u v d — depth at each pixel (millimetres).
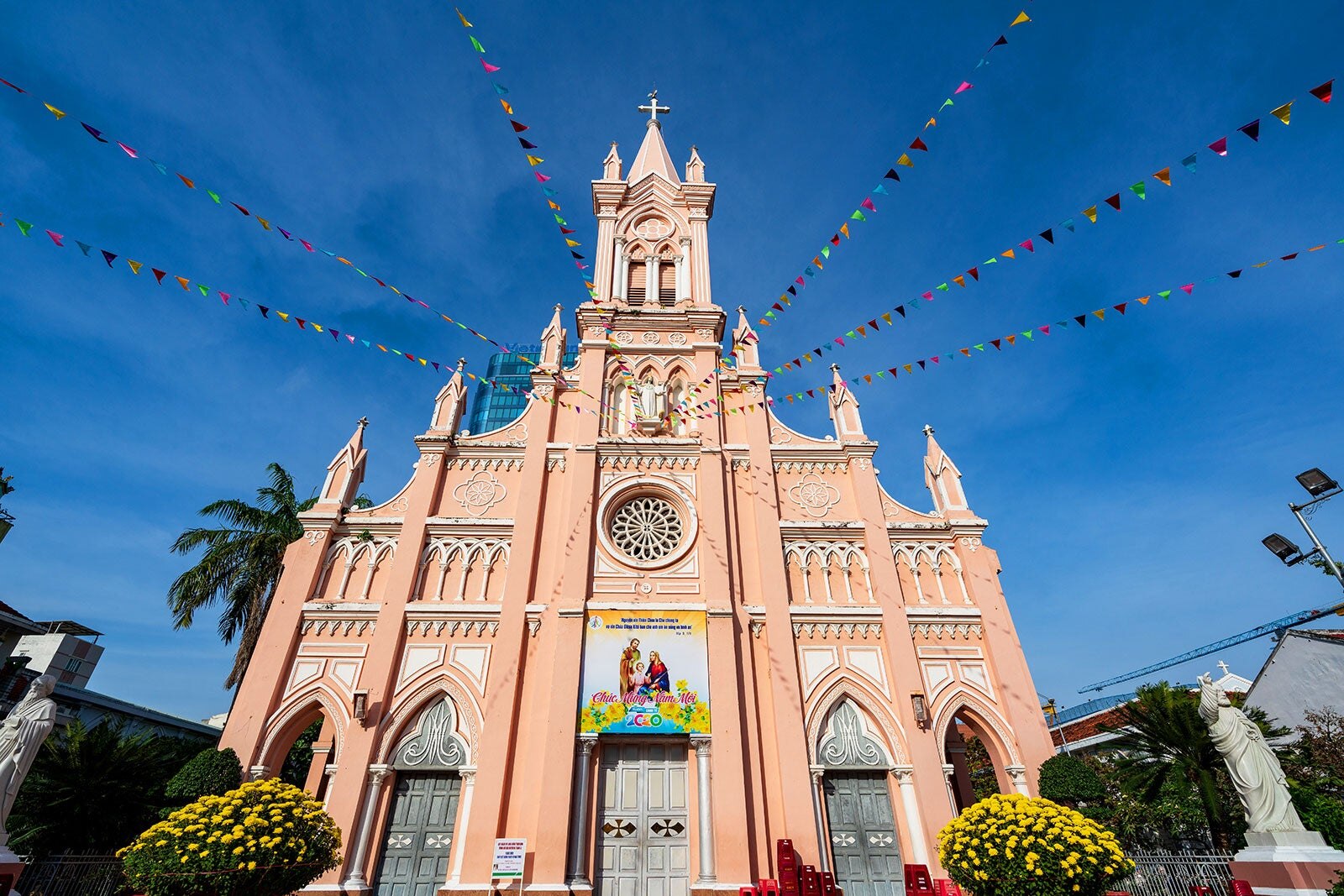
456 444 24469
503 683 19969
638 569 22266
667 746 19922
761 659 21188
